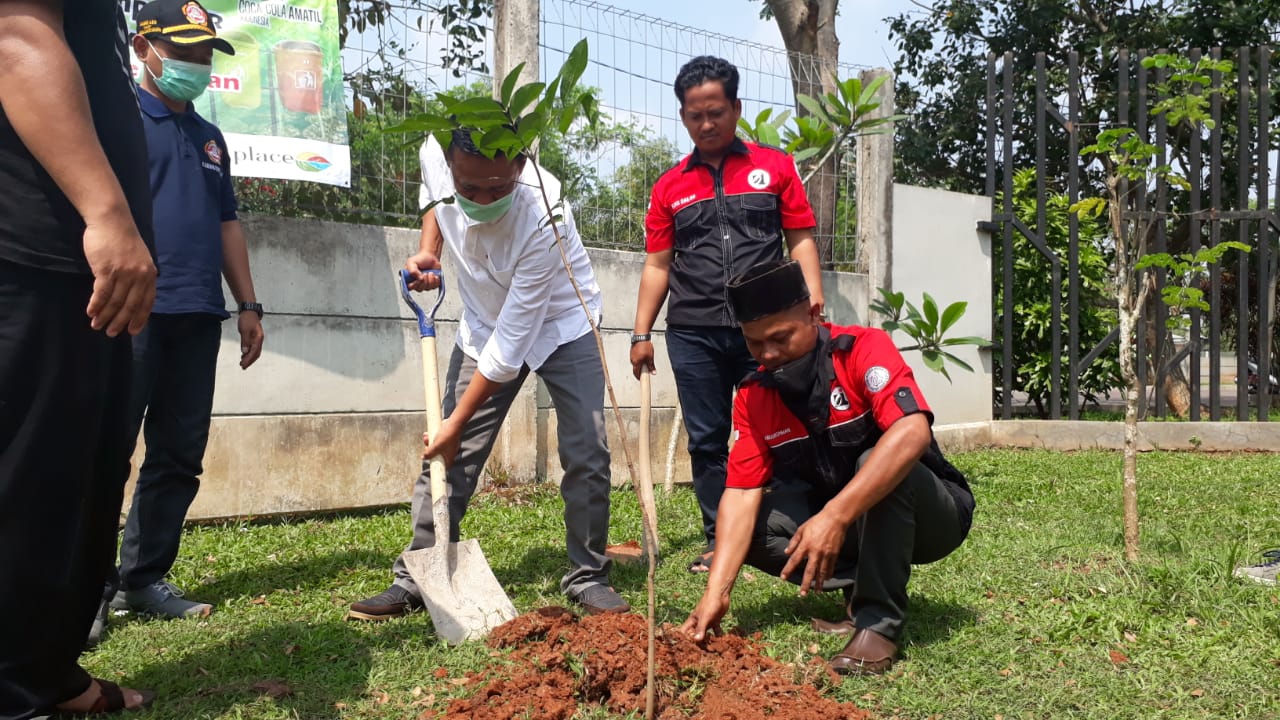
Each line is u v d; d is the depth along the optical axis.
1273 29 12.61
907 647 2.95
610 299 6.53
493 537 4.75
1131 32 12.84
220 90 5.33
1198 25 12.43
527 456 6.19
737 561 2.89
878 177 8.04
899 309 6.64
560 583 3.77
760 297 2.78
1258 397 8.76
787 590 3.64
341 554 4.42
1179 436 8.60
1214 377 8.84
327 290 5.56
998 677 2.74
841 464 2.93
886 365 2.75
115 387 2.33
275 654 2.98
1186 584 3.41
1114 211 4.23
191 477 3.58
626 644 2.64
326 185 5.73
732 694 2.52
